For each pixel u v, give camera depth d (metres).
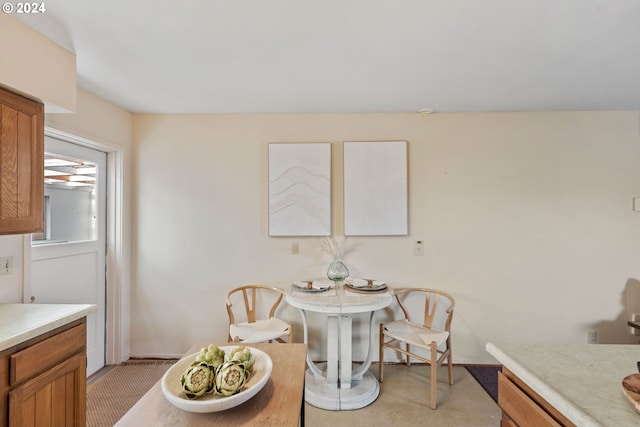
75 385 1.43
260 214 2.69
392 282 2.67
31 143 1.52
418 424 1.92
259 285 2.65
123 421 0.87
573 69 1.87
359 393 2.13
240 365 0.98
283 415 0.91
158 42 1.58
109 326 2.56
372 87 2.14
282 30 1.48
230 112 2.65
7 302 1.67
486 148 2.64
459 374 2.49
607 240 2.61
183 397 0.93
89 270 2.39
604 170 2.61
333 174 2.68
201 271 2.70
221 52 1.68
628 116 2.59
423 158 2.66
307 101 2.40
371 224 2.63
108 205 2.55
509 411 0.99
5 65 1.37
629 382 0.78
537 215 2.63
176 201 2.69
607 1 1.28
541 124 2.62
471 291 2.65
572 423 0.75
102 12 1.35
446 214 2.66
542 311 2.63
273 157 2.65
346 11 1.34
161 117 2.68
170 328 2.70
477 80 2.03
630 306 2.59
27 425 1.20
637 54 1.70
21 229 1.48
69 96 1.67
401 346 2.67
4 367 1.14
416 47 1.63
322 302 2.08
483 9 1.33
